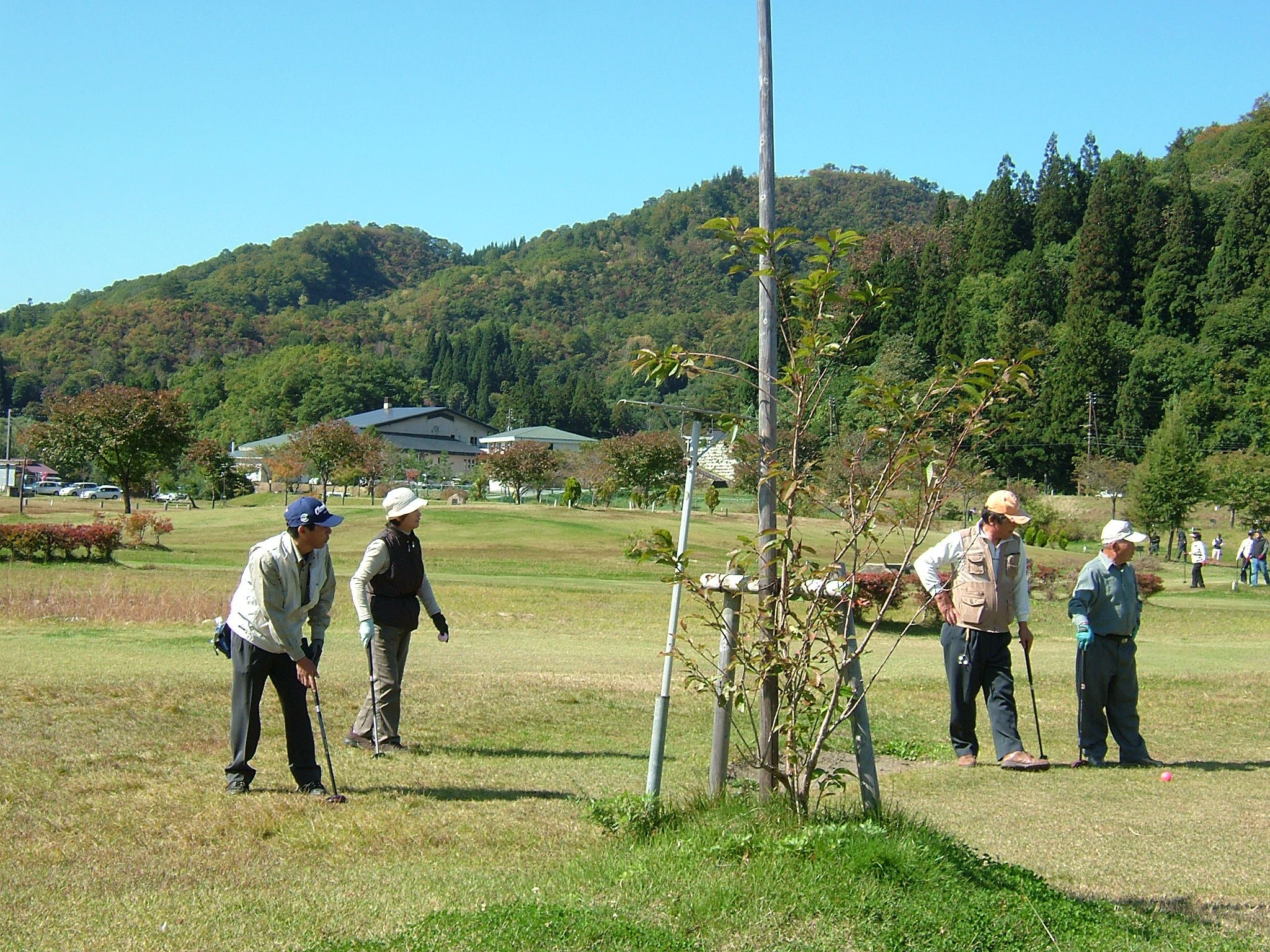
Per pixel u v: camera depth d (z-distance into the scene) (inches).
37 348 7485.2
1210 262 3841.0
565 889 185.3
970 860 197.9
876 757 349.4
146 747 296.0
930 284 4005.9
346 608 771.4
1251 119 6136.8
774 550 206.1
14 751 282.2
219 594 793.6
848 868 185.6
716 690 216.7
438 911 173.0
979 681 338.3
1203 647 743.7
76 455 2199.8
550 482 2947.8
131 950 156.9
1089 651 338.3
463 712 375.9
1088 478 2849.4
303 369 5526.6
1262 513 2081.7
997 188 4744.1
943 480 201.9
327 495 3147.1
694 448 223.1
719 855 195.3
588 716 384.2
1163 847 236.1
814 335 199.6
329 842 218.5
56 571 986.7
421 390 6235.2
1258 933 182.4
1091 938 173.5
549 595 927.0
